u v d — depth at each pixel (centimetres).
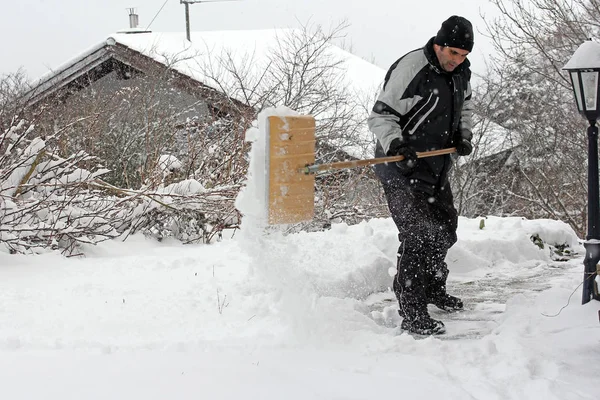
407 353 389
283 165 410
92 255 717
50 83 1616
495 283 618
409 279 456
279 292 462
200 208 836
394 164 461
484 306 530
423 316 450
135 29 1984
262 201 412
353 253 614
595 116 478
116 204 764
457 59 449
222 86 1330
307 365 355
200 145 1035
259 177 414
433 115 461
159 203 802
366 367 356
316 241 650
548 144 1592
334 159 1253
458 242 690
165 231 841
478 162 1636
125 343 394
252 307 469
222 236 891
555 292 497
